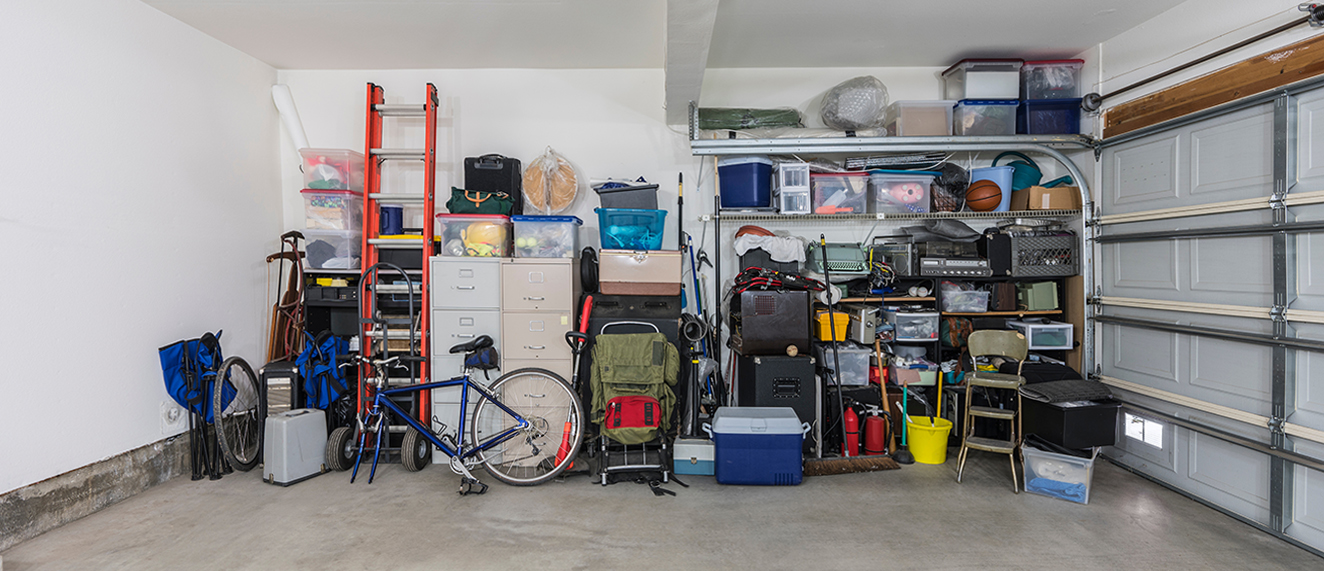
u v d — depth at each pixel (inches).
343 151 159.5
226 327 153.3
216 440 140.5
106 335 121.2
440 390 149.0
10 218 104.1
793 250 161.8
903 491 130.0
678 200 170.9
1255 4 114.0
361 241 165.2
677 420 153.1
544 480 134.0
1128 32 146.9
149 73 131.3
